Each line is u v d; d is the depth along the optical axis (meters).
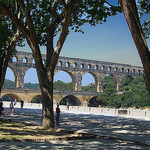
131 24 10.93
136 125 28.02
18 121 29.50
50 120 23.62
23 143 15.75
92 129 23.64
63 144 15.73
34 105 74.31
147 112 42.75
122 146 15.34
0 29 27.72
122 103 96.88
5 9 22.27
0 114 39.34
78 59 116.56
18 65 99.06
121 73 130.25
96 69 122.38
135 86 109.12
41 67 24.05
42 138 17.20
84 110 57.59
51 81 24.05
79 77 116.25
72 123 29.55
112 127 25.81
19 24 23.41
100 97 113.44
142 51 10.82
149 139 17.81
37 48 23.92
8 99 174.62
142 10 27.56
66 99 125.31
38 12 27.83
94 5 21.62
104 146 15.23
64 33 22.91
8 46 28.33
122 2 11.12
